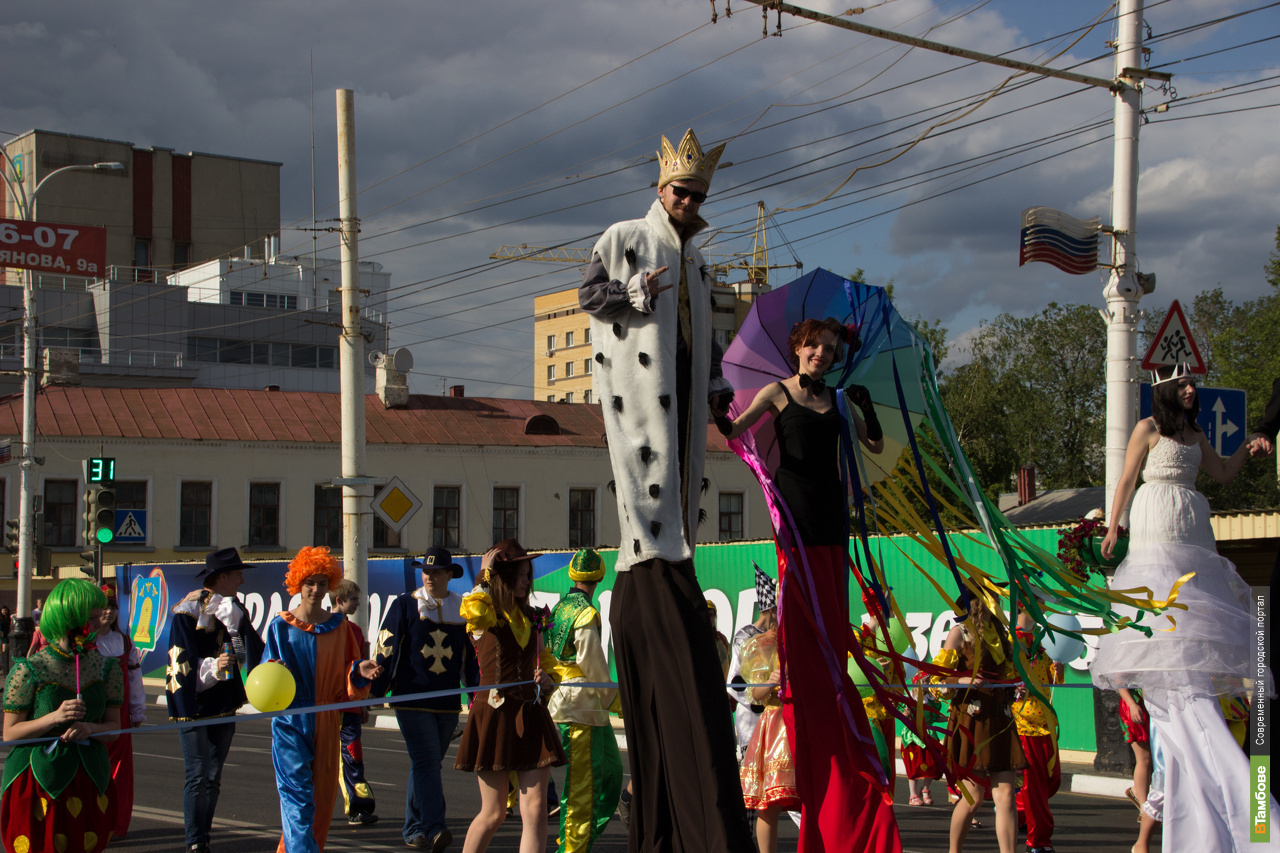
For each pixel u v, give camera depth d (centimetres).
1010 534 507
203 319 6981
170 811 962
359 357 1733
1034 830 752
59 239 2556
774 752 580
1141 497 529
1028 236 1212
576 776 712
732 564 1680
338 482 1706
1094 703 1183
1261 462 4675
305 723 641
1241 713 529
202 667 739
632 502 384
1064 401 5566
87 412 3797
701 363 404
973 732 669
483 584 622
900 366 503
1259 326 4881
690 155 398
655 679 376
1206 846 480
